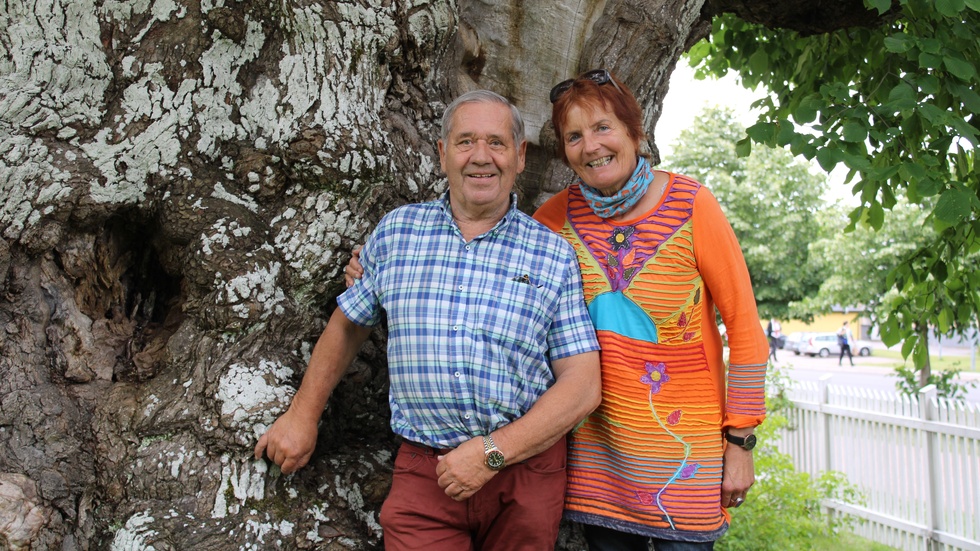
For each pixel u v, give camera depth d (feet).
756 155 65.98
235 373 7.23
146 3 7.48
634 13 9.91
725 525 7.18
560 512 6.89
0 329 7.06
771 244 65.41
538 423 6.21
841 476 22.22
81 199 7.07
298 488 7.36
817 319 126.62
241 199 7.67
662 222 6.92
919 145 11.09
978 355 97.35
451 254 6.62
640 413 6.98
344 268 7.75
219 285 7.32
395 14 8.09
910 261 15.44
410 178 8.11
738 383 6.93
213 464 7.10
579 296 6.79
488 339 6.36
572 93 6.84
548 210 7.64
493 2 9.86
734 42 16.72
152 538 6.75
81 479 7.19
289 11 7.48
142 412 7.26
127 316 8.16
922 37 10.58
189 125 7.52
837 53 14.55
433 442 6.55
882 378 59.47
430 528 6.58
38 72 6.87
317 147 7.33
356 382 8.49
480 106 6.64
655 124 11.01
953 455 19.66
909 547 20.45
